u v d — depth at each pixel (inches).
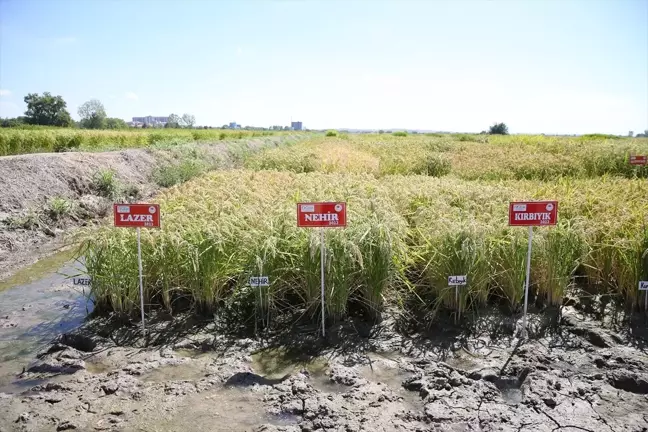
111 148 795.4
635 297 219.8
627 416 143.2
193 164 716.0
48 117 3312.0
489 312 225.0
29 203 415.5
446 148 1013.8
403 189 351.6
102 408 148.7
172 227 242.2
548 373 168.6
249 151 1101.7
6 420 142.3
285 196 342.0
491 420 140.9
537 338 201.5
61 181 478.0
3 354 188.7
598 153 648.4
